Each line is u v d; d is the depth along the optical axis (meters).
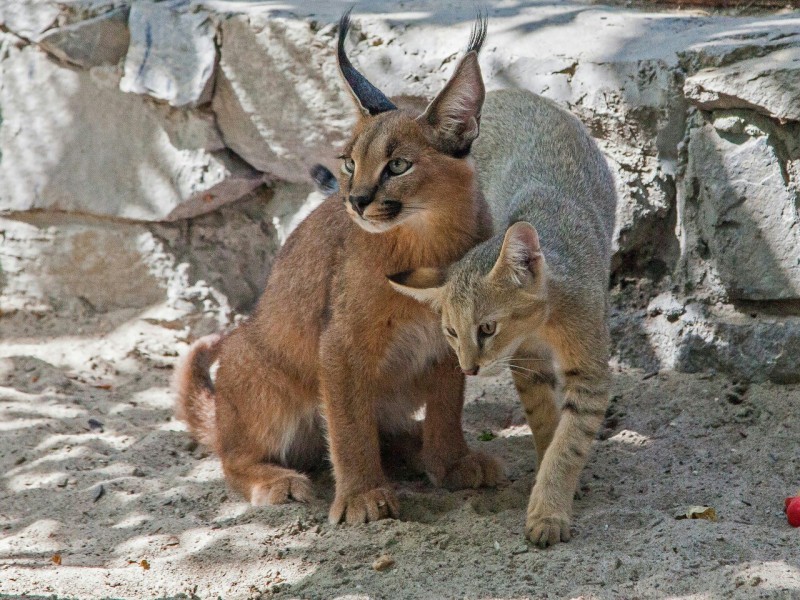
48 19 14.54
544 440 10.20
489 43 12.57
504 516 9.46
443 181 9.38
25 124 14.87
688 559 8.24
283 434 10.84
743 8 13.12
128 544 9.58
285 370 10.58
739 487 9.70
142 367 13.97
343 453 9.92
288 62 13.45
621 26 12.66
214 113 14.15
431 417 10.51
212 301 14.64
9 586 8.66
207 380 11.95
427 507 9.98
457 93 9.32
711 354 11.64
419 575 8.52
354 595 8.27
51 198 14.80
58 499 10.61
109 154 14.59
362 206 9.17
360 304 9.68
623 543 8.72
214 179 14.23
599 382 9.36
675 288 11.91
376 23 13.06
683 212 11.76
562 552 8.64
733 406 11.12
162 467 11.38
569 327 9.31
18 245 15.07
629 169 11.98
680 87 11.48
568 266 9.48
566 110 11.96
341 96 13.27
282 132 13.80
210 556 9.18
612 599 7.84
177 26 14.02
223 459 10.86
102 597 8.48
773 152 11.05
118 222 14.73
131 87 14.12
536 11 13.39
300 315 10.30
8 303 15.19
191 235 14.75
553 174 10.74
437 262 9.73
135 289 14.88
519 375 10.03
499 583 8.27
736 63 11.24
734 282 11.43
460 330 9.09
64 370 13.83
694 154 11.50
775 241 11.15
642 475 10.15
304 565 8.96
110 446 11.80
